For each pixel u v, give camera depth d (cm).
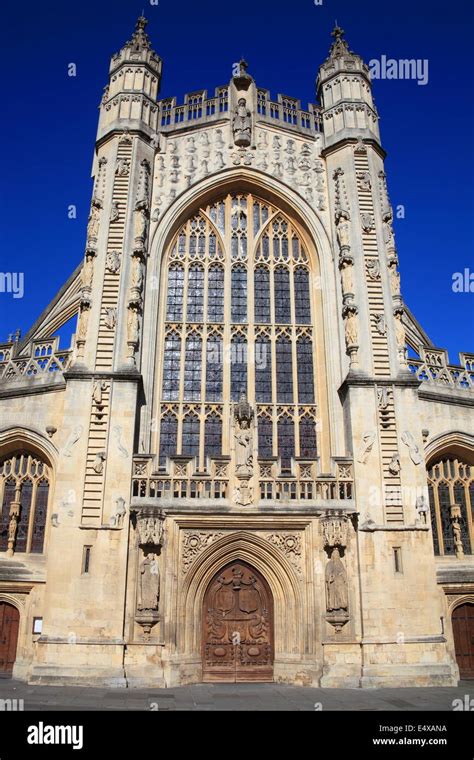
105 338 2864
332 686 2352
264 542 2577
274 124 3622
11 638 2628
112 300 2950
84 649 2331
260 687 2341
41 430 2841
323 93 3741
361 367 2900
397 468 2688
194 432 3058
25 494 2858
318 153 3594
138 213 3175
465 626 2772
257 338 3262
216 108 3691
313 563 2544
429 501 2958
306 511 2580
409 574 2547
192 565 2531
